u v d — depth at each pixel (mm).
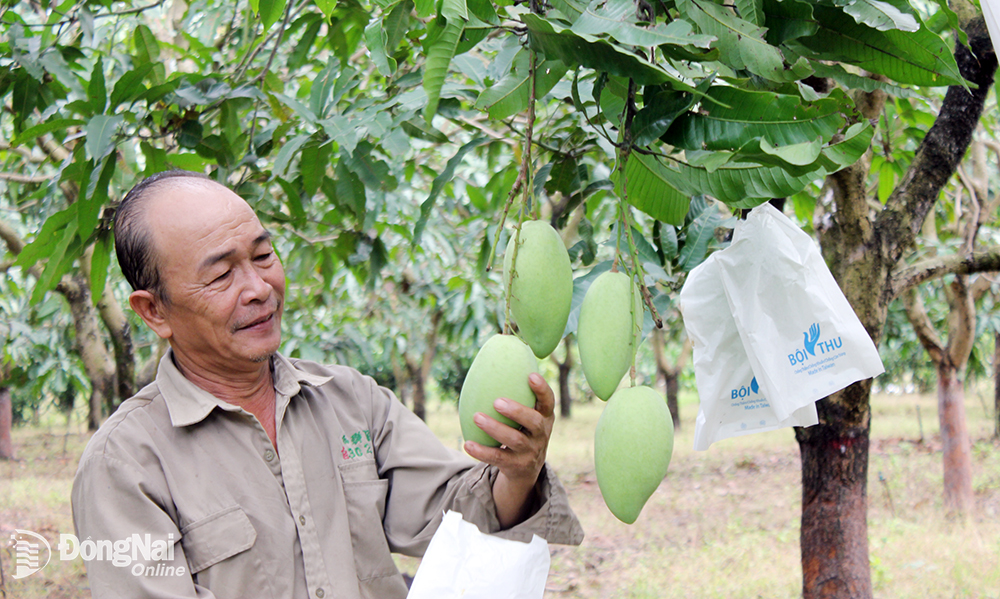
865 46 1058
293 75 3354
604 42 837
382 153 2889
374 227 3459
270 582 1302
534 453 1111
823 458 2572
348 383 1596
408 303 7109
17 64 2658
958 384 6098
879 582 4816
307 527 1362
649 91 950
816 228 2594
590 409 20156
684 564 5531
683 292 1466
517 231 1029
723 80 999
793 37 1046
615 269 1111
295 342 5535
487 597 1128
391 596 1458
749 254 1368
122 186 2588
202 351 1371
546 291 1062
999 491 7348
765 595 4742
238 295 1318
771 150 866
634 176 1125
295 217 2738
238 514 1303
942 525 6082
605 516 7199
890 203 2457
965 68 2264
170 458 1312
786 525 6625
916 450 10094
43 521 6672
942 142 2369
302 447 1439
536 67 1042
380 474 1559
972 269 2508
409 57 2557
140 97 2236
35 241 2055
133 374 4250
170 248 1291
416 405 10391
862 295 2432
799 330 1317
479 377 1079
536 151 2416
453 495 1451
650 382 16359
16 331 5973
